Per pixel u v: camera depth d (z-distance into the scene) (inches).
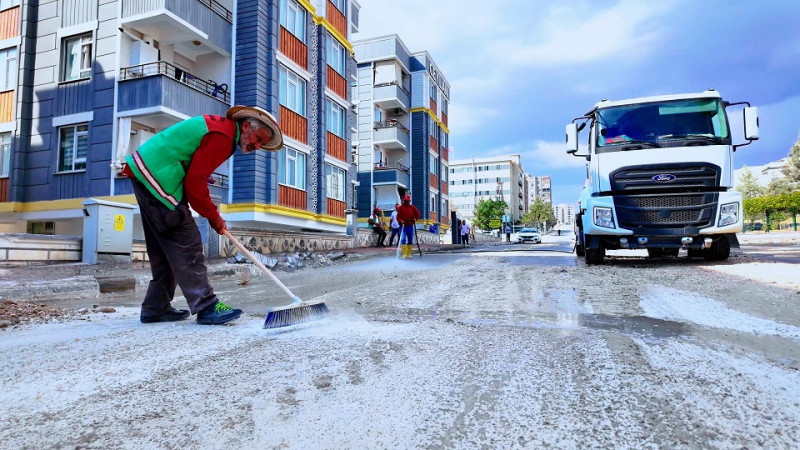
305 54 650.2
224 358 91.3
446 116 1438.2
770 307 146.0
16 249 294.7
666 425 59.5
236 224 559.8
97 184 473.1
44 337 114.7
